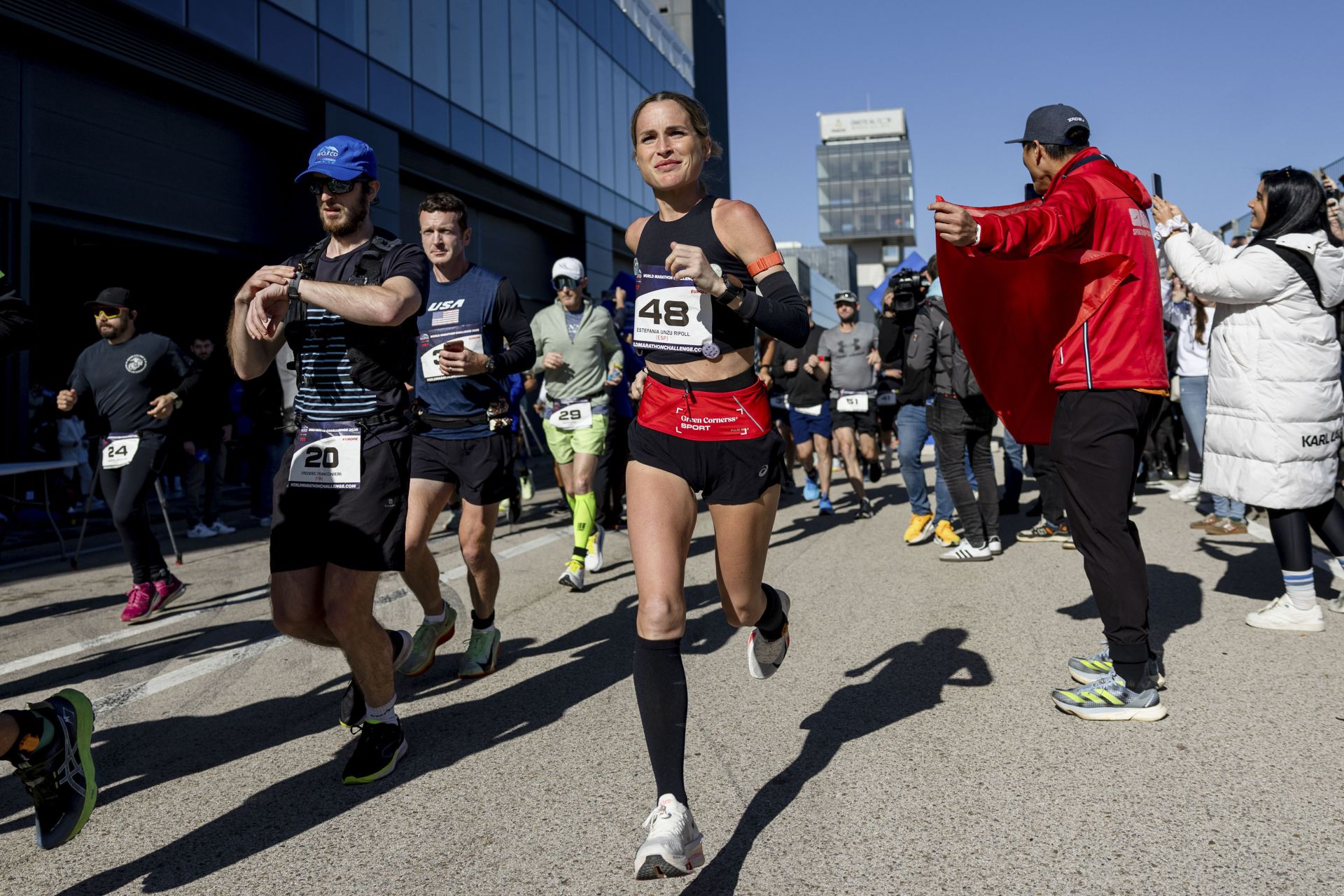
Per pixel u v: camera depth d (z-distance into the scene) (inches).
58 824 94.3
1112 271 130.5
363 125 622.8
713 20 1702.8
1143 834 97.1
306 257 120.4
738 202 104.4
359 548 115.2
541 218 911.7
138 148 483.8
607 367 260.5
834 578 241.9
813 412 369.1
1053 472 286.8
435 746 131.1
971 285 144.0
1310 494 167.9
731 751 124.3
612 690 153.5
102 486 223.0
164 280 609.0
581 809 108.3
